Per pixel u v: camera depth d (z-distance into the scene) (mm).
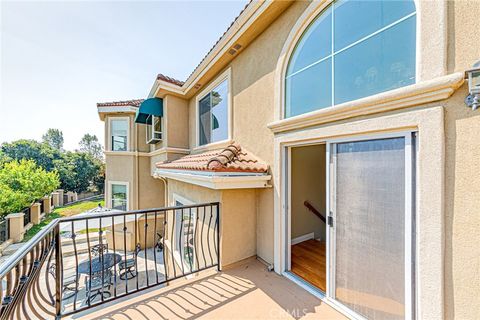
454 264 2215
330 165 3545
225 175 4262
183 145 10227
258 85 5297
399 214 2652
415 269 2520
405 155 2604
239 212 4844
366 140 3035
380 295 2826
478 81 2037
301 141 4090
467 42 2168
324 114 3449
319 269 4609
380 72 2967
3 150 35219
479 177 2074
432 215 2342
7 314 1599
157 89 9828
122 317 3156
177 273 7219
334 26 3623
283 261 4453
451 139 2252
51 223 2885
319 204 6809
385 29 2916
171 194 8367
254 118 5414
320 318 3131
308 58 4105
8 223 14773
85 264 8344
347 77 3402
